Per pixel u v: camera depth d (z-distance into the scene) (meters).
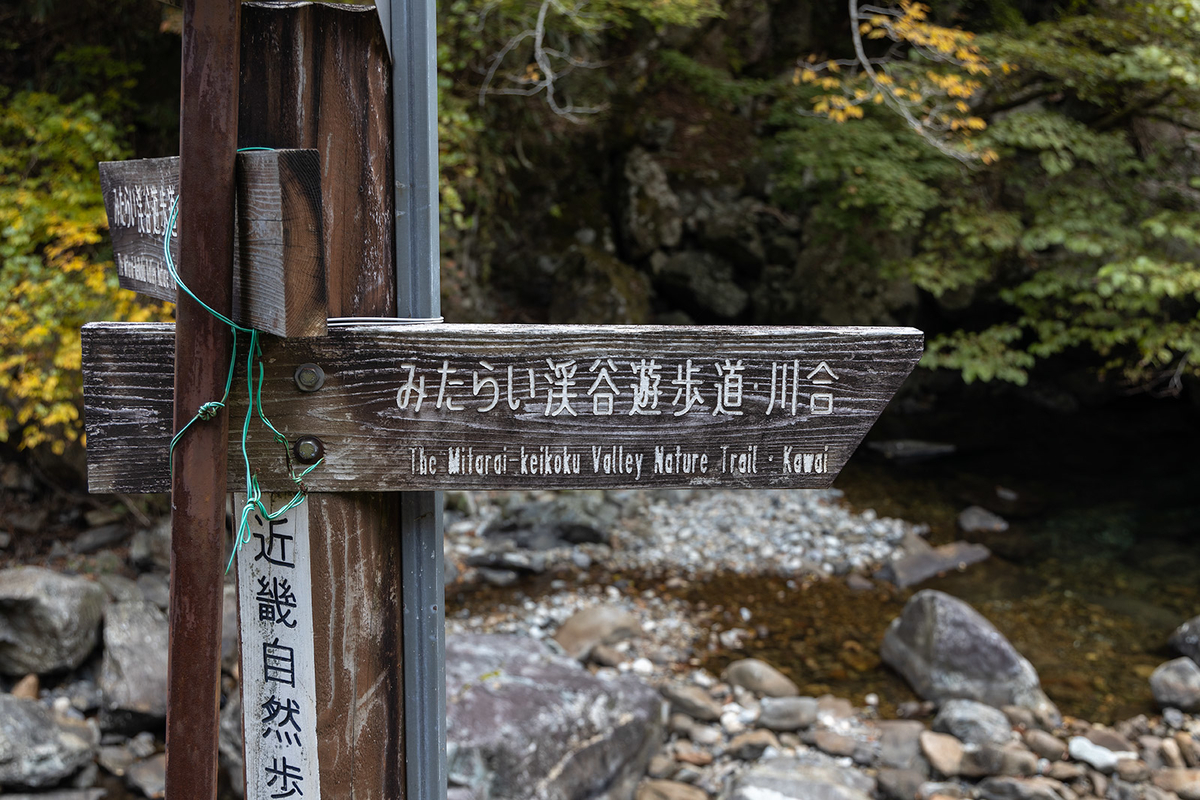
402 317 1.24
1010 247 7.53
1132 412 9.75
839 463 1.20
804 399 1.18
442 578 1.32
